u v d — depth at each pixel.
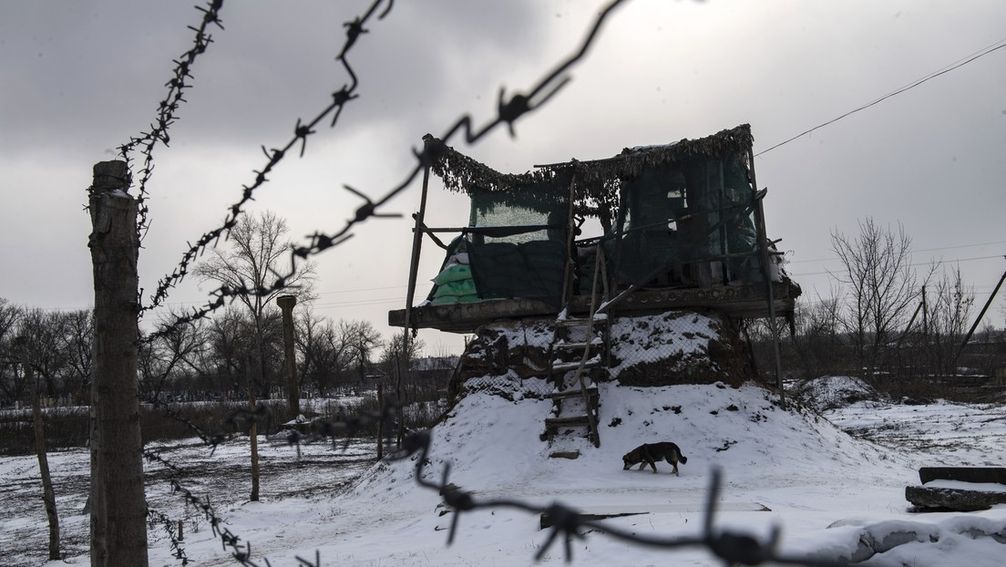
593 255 20.89
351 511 16.80
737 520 9.70
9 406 70.94
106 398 4.82
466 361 20.91
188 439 40.44
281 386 80.12
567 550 1.36
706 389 18.91
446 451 18.69
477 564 9.93
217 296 4.04
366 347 99.38
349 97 2.22
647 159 19.03
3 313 73.94
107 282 4.87
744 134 18.45
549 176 19.91
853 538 7.08
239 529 16.03
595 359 18.83
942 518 7.62
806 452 17.44
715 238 18.98
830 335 57.59
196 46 4.22
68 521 20.20
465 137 1.31
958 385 52.44
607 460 17.44
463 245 22.16
